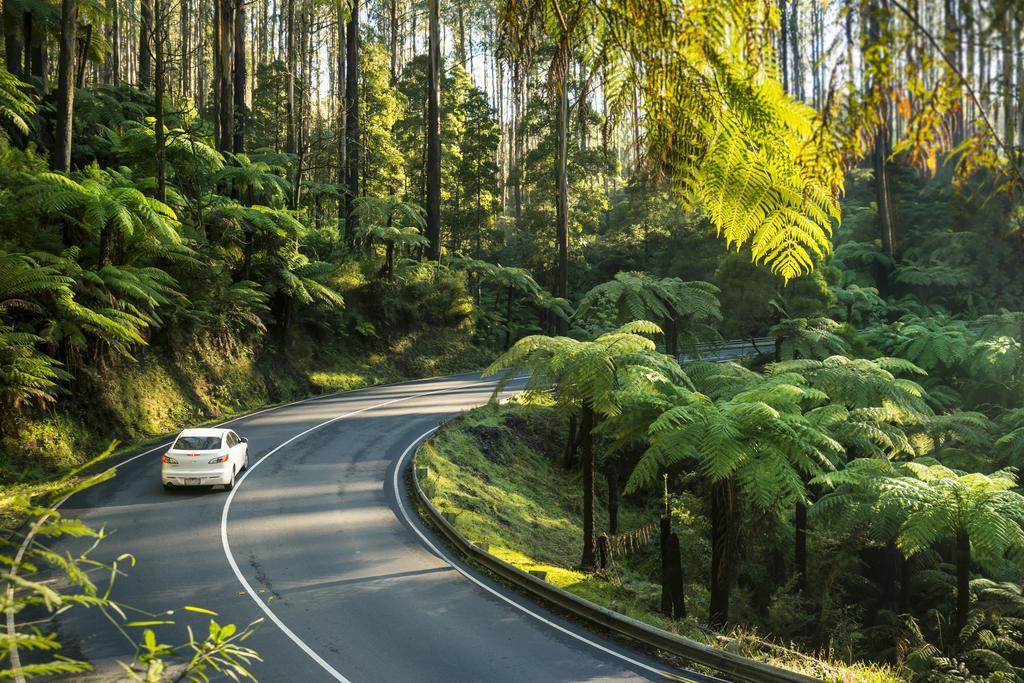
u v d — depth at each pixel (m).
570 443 27.97
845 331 29.08
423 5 59.22
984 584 15.92
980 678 12.44
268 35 73.69
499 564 13.35
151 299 20.69
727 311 30.47
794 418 13.24
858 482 15.59
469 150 55.94
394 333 41.59
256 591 11.70
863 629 16.86
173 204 27.64
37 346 19.30
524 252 56.31
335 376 35.69
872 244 47.06
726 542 13.71
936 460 21.19
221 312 28.88
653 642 10.36
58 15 27.59
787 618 16.34
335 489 18.44
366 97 53.59
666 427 12.81
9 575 1.69
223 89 33.16
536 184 54.53
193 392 26.25
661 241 53.06
